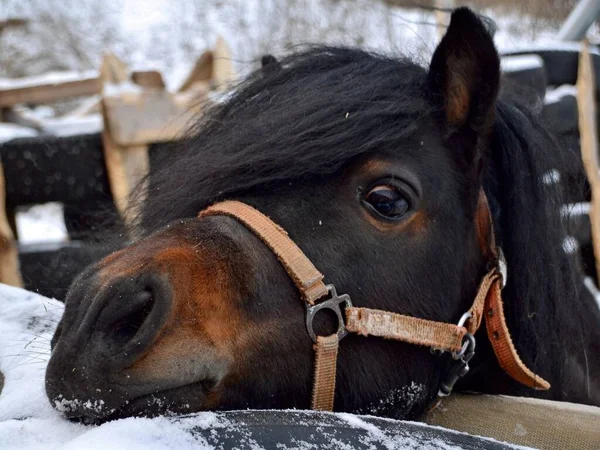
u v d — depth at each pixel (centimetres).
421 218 132
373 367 130
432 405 142
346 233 124
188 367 101
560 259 165
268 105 138
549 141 170
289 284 118
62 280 247
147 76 321
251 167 124
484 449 94
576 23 353
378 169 126
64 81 374
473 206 142
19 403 111
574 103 303
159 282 102
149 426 89
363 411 131
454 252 139
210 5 1147
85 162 285
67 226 296
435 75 138
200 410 106
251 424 93
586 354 177
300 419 96
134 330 101
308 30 822
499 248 150
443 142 138
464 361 140
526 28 559
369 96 132
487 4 558
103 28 1195
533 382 146
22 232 545
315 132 126
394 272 129
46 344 133
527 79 285
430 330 134
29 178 283
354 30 736
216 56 333
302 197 125
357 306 125
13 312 152
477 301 143
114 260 109
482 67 133
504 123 153
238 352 111
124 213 166
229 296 110
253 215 120
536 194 155
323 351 120
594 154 297
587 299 195
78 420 100
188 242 112
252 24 996
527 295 154
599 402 191
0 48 1130
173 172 144
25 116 358
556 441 118
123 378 96
